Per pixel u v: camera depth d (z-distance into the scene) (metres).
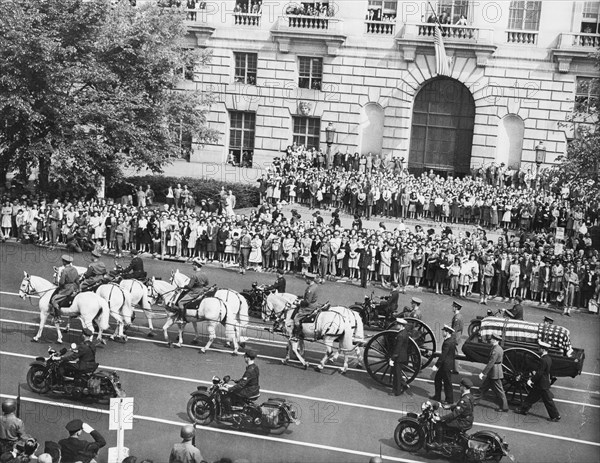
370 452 21.91
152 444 22.03
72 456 19.27
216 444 21.95
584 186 43.78
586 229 42.53
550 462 21.56
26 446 19.09
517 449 22.33
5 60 41.72
